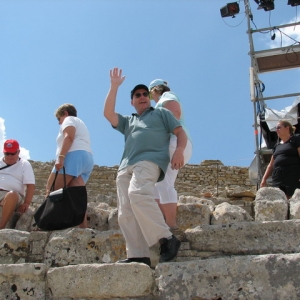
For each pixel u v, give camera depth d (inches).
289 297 162.7
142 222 185.8
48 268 184.4
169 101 221.6
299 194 218.8
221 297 167.8
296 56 493.4
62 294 177.8
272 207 211.5
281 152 276.4
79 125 240.5
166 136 202.5
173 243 183.9
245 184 797.9
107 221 231.5
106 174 783.7
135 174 190.7
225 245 191.0
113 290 173.9
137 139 198.8
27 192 248.8
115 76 210.8
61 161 227.5
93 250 199.0
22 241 205.6
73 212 205.9
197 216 214.7
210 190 754.8
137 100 210.4
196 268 172.6
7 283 180.7
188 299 169.6
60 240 200.8
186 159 221.6
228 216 213.5
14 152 250.8
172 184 213.2
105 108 208.2
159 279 173.9
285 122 287.7
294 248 184.5
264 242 187.8
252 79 477.1
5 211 234.1
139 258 189.6
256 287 166.1
